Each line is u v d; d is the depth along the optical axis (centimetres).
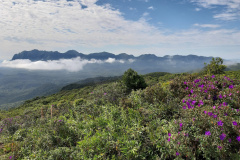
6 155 461
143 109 488
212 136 279
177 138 297
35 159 400
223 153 259
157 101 525
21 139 600
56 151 402
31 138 538
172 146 302
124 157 332
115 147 363
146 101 560
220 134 277
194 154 272
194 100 427
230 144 274
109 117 509
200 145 283
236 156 257
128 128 409
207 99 434
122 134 405
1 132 746
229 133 285
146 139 358
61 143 464
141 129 384
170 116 432
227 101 411
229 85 491
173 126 344
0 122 954
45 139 489
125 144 352
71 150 405
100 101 778
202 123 317
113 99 748
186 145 283
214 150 266
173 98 507
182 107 417
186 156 278
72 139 480
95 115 627
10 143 534
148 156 331
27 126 775
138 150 334
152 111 465
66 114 766
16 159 444
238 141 278
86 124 514
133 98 605
